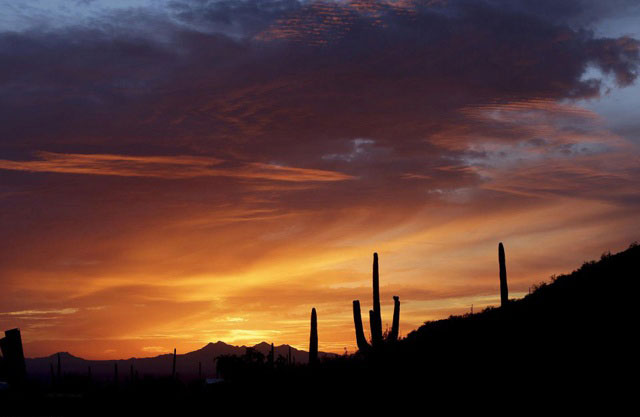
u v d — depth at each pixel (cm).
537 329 2266
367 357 2875
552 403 1541
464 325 2944
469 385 1888
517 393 1681
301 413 2303
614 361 1719
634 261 2734
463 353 2325
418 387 2062
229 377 5028
